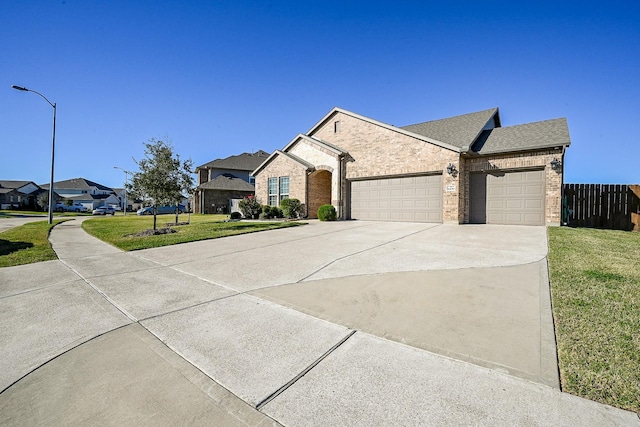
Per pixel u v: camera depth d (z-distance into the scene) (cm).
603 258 603
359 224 1388
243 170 3747
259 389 226
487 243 808
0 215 3278
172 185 1295
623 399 203
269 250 777
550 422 185
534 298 400
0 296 452
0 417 200
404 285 467
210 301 419
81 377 246
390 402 208
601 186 1233
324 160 1767
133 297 442
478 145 1391
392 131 1521
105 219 2356
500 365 250
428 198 1423
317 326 334
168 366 260
